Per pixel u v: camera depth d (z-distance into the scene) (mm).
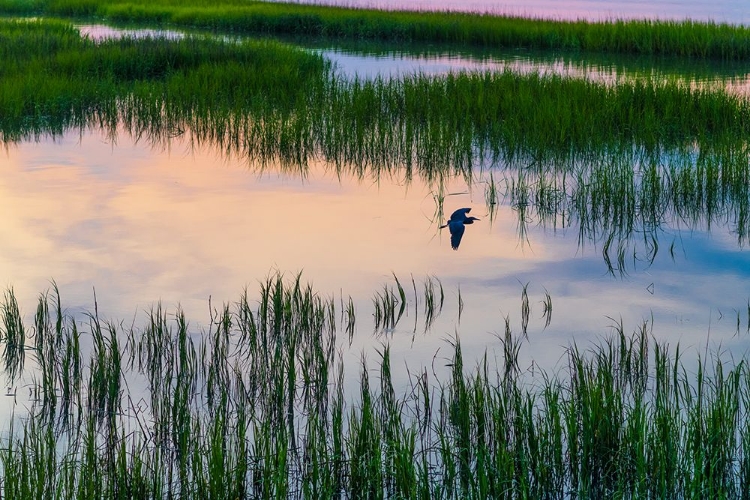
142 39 28453
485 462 6613
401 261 11586
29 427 7449
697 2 68250
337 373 8508
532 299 10375
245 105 20172
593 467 6652
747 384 7535
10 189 14711
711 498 5875
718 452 6500
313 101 20781
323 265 11375
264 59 25297
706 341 9188
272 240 12328
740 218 12602
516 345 9109
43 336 9148
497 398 7844
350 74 26469
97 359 8102
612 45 35094
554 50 35938
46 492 5961
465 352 8969
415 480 6188
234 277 10914
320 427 6836
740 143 15719
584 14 54094
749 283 10836
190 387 8141
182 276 10945
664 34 34594
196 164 16672
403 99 19953
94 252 11789
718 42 32844
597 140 16375
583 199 13320
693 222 13117
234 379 8336
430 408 7766
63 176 15602
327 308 9953
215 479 6117
